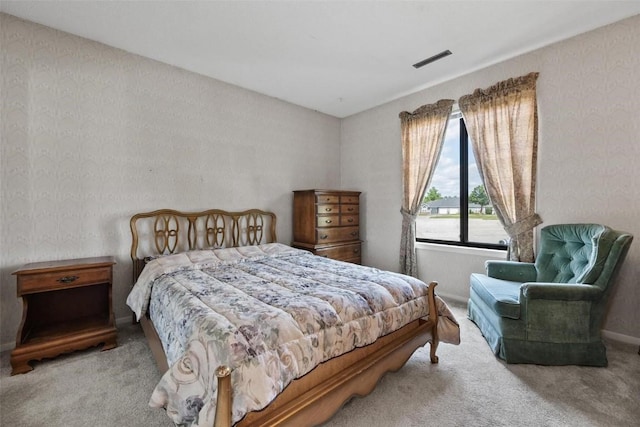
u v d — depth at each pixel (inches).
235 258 110.6
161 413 61.3
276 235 151.5
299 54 110.3
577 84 98.8
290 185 158.7
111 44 103.3
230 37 99.3
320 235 145.3
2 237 86.4
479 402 64.3
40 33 91.7
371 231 167.8
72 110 97.0
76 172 97.8
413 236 144.8
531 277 101.1
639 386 68.9
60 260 94.2
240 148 138.9
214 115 130.2
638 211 88.8
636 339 89.4
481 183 130.0
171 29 94.7
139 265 108.0
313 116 169.6
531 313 79.1
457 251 132.0
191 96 123.3
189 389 45.6
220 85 131.9
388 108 158.6
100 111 102.2
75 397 66.2
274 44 103.4
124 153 107.3
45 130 92.4
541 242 102.0
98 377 74.2
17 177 88.3
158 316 74.2
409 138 146.9
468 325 105.8
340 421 58.4
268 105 149.0
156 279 88.6
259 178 145.8
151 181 113.4
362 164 172.2
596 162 95.7
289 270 94.8
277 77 129.3
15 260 88.2
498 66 117.0
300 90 143.3
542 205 106.9
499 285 96.0
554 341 78.0
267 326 51.9
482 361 81.4
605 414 60.1
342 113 176.2
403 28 94.3
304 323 55.5
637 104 88.6
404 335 73.6
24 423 58.1
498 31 96.2
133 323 108.0
